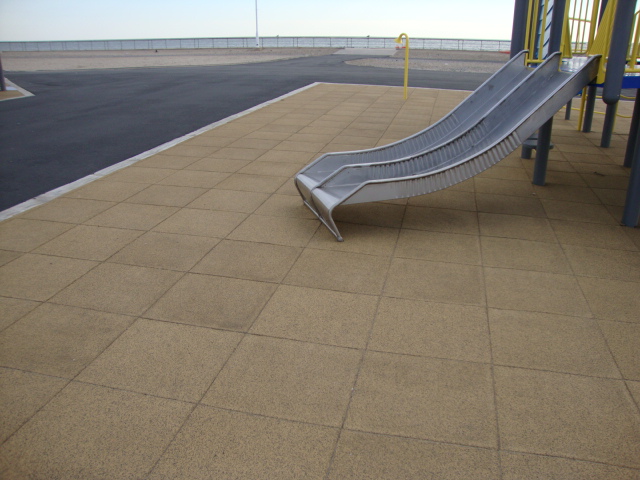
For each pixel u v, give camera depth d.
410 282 4.43
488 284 4.40
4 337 3.68
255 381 3.23
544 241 5.28
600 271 4.63
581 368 3.33
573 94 5.36
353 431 2.83
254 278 4.49
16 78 20.48
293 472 2.57
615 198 6.61
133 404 3.04
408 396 3.09
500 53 44.09
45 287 4.35
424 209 6.20
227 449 2.72
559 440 2.76
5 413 2.98
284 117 11.62
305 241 5.23
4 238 5.30
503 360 3.41
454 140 5.87
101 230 5.49
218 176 7.31
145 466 2.62
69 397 3.11
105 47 69.56
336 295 4.21
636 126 7.85
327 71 23.14
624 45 4.95
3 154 8.67
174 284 4.39
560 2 6.18
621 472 2.56
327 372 3.30
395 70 24.22
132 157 8.38
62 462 2.65
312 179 5.93
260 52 45.53
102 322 3.86
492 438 2.78
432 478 2.53
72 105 13.70
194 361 3.42
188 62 31.97
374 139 9.55
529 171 7.84
